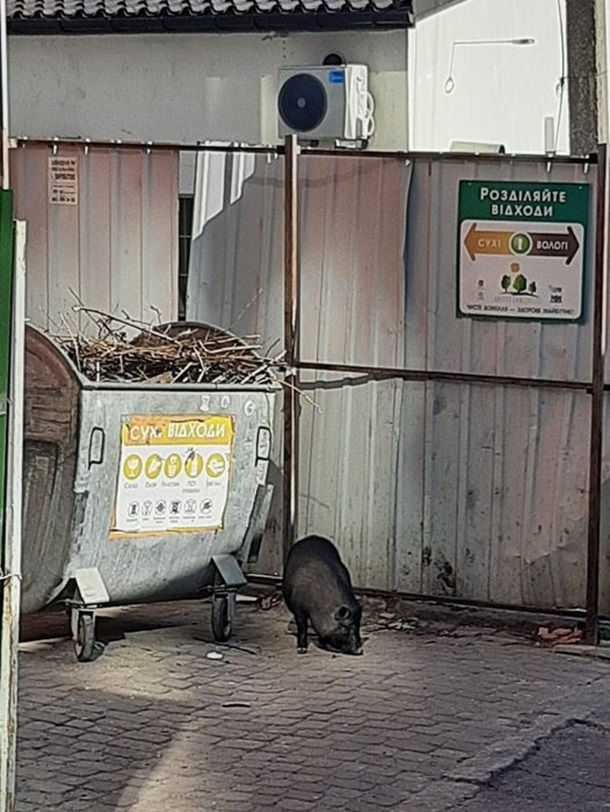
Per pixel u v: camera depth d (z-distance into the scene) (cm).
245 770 677
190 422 819
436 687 785
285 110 1181
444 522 905
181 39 1239
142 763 683
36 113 1288
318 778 670
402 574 916
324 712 747
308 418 928
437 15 1234
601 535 874
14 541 546
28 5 1260
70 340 859
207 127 1240
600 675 809
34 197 977
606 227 858
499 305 883
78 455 787
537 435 881
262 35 1212
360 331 915
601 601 879
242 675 800
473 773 677
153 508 815
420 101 1199
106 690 771
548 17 1522
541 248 871
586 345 868
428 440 904
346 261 915
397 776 672
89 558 803
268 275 938
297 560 845
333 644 840
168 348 859
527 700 768
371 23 1160
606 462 871
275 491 933
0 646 549
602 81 1151
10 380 539
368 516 921
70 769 674
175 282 957
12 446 542
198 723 730
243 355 870
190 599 857
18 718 729
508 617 895
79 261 973
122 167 959
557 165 864
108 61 1263
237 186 941
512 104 1436
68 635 857
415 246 899
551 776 677
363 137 1175
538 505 884
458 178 886
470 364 893
